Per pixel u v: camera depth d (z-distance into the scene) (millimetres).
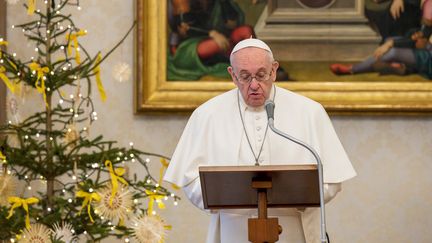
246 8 24641
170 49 24562
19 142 20641
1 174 20109
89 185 19500
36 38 20609
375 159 24609
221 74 24547
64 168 20203
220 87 24422
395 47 24484
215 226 17844
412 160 24625
